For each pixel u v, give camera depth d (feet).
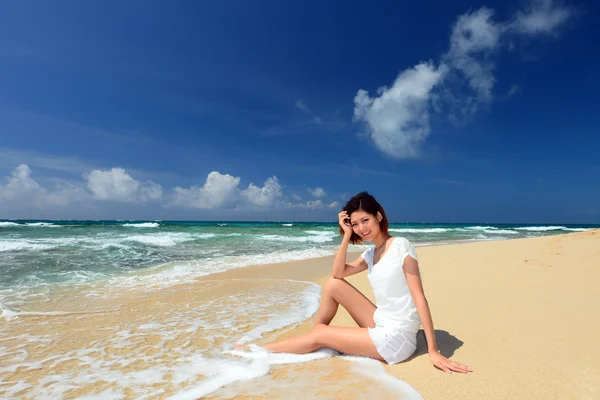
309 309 15.31
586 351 8.37
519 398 6.77
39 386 8.25
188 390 7.78
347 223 10.30
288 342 9.88
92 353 10.33
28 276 23.79
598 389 6.77
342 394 7.40
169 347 10.76
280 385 7.91
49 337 11.78
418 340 10.38
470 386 7.39
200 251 39.29
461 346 9.59
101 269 26.81
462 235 81.97
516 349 8.96
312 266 28.43
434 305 13.84
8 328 12.83
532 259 21.62
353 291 10.14
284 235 66.69
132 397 7.61
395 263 9.24
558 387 7.00
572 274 16.48
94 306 16.15
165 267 27.76
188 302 16.76
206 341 11.28
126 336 11.83
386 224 10.00
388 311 9.28
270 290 19.45
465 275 18.92
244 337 11.68
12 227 79.15
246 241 53.01
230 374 8.57
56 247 39.06
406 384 7.75
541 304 12.39
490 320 11.39
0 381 8.52
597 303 11.85
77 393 7.87
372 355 9.16
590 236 29.99
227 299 17.33
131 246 42.04
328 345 9.50
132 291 19.36
